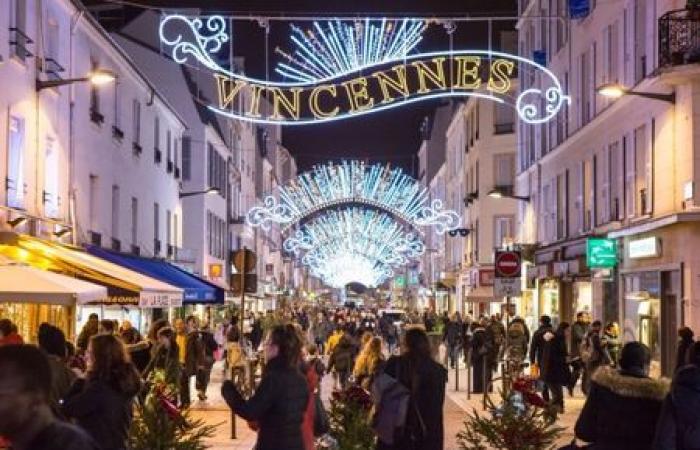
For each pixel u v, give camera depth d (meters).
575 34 33.97
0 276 14.73
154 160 35.69
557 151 36.47
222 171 54.59
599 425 8.15
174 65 47.47
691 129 23.00
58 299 14.30
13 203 20.67
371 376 14.62
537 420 11.58
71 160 24.69
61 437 3.83
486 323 30.08
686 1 23.19
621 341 28.14
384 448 10.09
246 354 23.61
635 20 26.91
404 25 21.80
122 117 30.56
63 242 23.84
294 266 104.50
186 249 43.25
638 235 27.05
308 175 57.41
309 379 10.13
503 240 49.59
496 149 54.97
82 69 25.91
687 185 23.14
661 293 25.11
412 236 80.69
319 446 12.02
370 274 70.62
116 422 8.02
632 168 27.22
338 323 42.25
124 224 30.80
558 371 21.72
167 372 14.13
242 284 20.17
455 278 67.75
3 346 3.94
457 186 68.06
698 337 23.00
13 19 20.67
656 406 8.05
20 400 3.79
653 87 25.00
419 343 10.29
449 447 16.28
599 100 30.83
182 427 10.73
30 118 21.64
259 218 58.91
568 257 33.81
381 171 57.16
